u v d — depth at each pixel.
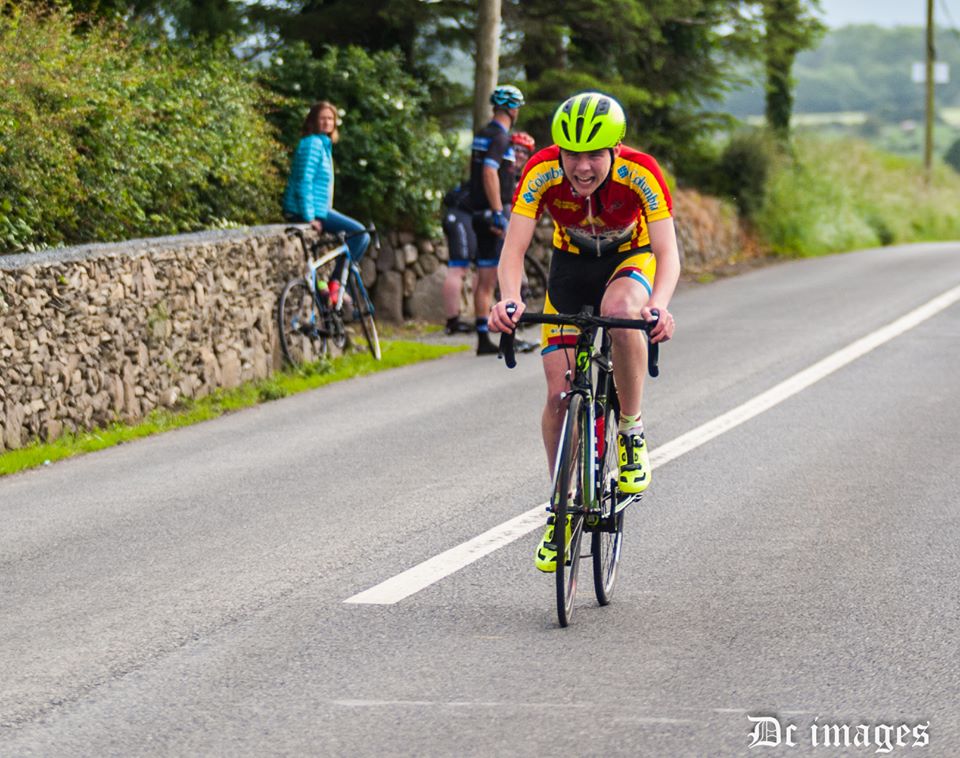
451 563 11.25
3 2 22.41
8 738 7.66
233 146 26.80
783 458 15.30
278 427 18.67
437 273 32.06
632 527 12.42
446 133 36.03
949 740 7.39
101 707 8.12
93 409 18.80
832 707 7.91
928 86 85.00
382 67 32.25
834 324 27.44
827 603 9.99
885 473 14.44
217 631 9.58
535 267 32.41
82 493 14.81
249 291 22.58
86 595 10.65
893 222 65.69
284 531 12.58
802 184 57.84
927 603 9.94
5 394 17.14
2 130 20.20
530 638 9.30
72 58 22.61
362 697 8.18
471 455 15.98
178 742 7.54
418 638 9.33
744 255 49.78
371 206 31.28
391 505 13.48
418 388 21.61
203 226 25.95
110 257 19.22
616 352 10.17
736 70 47.94
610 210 9.98
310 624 9.69
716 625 9.53
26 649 9.32
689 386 20.38
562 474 9.37
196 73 27.88
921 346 23.81
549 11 39.31
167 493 14.56
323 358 23.84
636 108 45.78
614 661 8.78
